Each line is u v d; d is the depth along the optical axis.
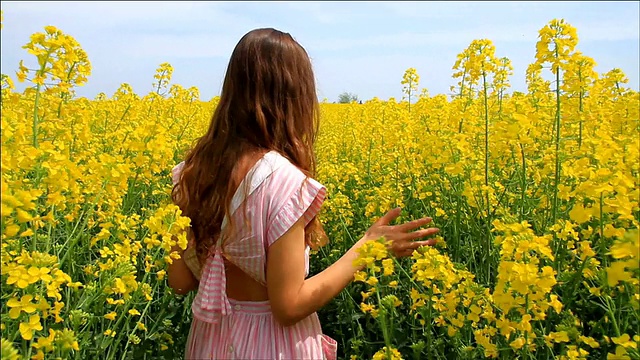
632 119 4.83
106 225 2.73
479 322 2.97
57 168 2.27
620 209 2.24
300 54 2.25
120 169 2.62
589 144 3.12
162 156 3.81
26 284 1.92
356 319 3.66
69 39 2.42
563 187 3.00
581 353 2.25
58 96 3.51
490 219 3.54
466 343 2.88
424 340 3.40
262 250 2.08
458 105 4.85
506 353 2.42
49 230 2.51
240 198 2.08
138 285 2.71
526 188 3.88
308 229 2.28
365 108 8.68
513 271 2.15
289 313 2.10
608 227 2.39
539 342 2.44
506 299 2.19
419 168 4.96
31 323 1.96
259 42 2.18
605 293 2.54
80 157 3.75
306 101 2.25
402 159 5.16
